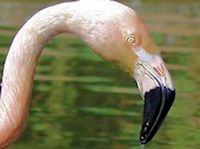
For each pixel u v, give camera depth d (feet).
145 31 17.95
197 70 55.62
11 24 74.74
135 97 47.21
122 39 17.84
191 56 62.13
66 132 39.11
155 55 17.95
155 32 76.64
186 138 38.63
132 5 102.58
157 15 92.73
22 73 18.57
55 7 18.38
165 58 60.80
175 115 43.04
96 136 38.65
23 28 18.62
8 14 83.05
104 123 41.19
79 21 18.07
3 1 94.84
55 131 39.37
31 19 18.58
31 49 18.58
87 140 37.93
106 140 37.99
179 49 65.92
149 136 18.02
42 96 46.29
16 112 18.43
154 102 17.84
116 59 18.07
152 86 17.83
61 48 63.72
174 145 37.32
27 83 18.61
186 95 47.88
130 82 51.42
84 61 58.44
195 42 70.69
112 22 17.85
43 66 55.47
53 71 53.88
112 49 17.94
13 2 94.48
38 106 44.04
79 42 67.21
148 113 17.92
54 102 45.09
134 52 17.88
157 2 105.70
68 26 18.22
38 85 49.14
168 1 106.93
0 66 50.57
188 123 41.29
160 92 17.78
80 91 48.14
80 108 43.96
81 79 51.67
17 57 18.57
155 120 17.89
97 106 44.68
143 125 18.02
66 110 43.45
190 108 44.60
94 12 17.99
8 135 18.31
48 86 49.01
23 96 18.56
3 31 69.21
